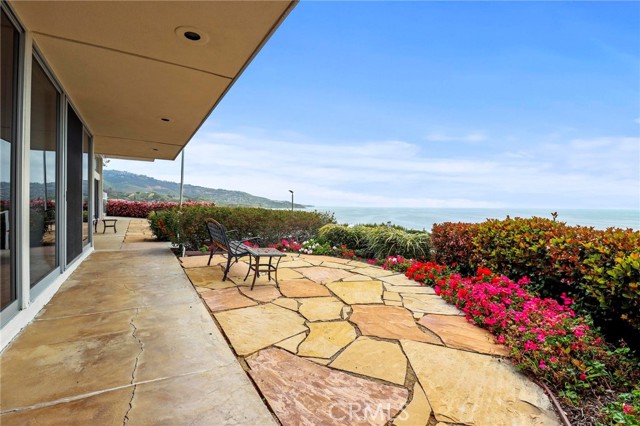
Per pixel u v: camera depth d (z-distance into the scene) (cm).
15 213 250
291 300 338
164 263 488
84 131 548
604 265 265
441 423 160
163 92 410
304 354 224
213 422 151
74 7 238
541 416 168
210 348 224
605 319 258
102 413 154
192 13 247
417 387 190
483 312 288
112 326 254
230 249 400
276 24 262
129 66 338
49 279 335
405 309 323
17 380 179
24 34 260
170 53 311
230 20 256
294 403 170
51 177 351
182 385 179
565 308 283
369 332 265
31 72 283
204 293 348
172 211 698
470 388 191
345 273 473
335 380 193
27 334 237
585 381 191
